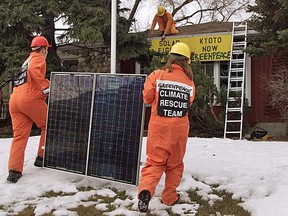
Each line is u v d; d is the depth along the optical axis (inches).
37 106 211.6
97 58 640.4
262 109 540.7
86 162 203.0
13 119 212.4
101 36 482.9
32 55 208.5
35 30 509.7
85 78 206.8
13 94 212.1
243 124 527.2
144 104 187.6
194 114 495.5
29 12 482.3
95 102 202.5
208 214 169.0
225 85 562.6
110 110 197.6
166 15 587.5
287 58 505.7
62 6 503.8
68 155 210.2
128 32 558.3
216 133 506.6
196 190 197.3
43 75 208.8
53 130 216.1
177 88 167.3
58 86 215.6
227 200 185.3
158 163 165.8
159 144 164.9
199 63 487.5
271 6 422.9
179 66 170.9
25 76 208.5
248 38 469.1
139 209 164.6
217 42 552.7
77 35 490.3
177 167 173.6
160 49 585.6
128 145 191.5
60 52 689.0
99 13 497.7
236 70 523.8
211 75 528.1
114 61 252.7
